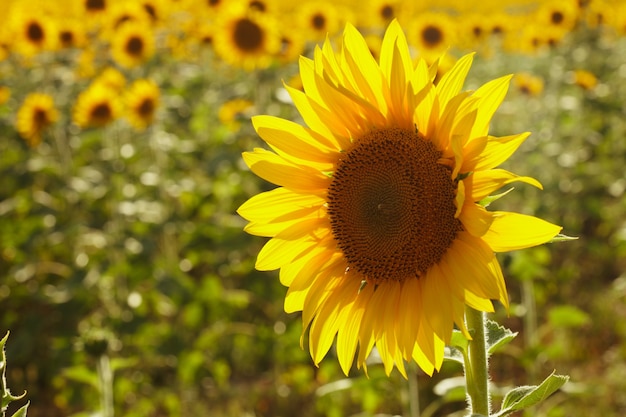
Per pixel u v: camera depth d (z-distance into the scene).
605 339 7.88
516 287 8.80
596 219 10.45
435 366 2.39
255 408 7.32
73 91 10.50
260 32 8.50
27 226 8.67
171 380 8.00
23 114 8.51
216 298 7.58
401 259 2.49
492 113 2.24
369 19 10.25
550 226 2.14
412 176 2.48
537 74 15.39
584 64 14.13
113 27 10.45
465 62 2.38
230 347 8.23
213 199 8.66
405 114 2.52
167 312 7.86
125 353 7.40
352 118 2.61
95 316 7.60
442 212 2.43
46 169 8.54
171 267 7.79
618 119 12.20
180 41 11.15
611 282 9.08
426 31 10.05
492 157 2.21
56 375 7.35
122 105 8.12
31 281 8.77
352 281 2.64
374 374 4.94
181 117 10.85
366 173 2.58
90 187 7.84
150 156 9.49
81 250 8.70
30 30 10.12
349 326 2.65
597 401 6.73
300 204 2.72
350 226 2.62
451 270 2.33
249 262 7.72
